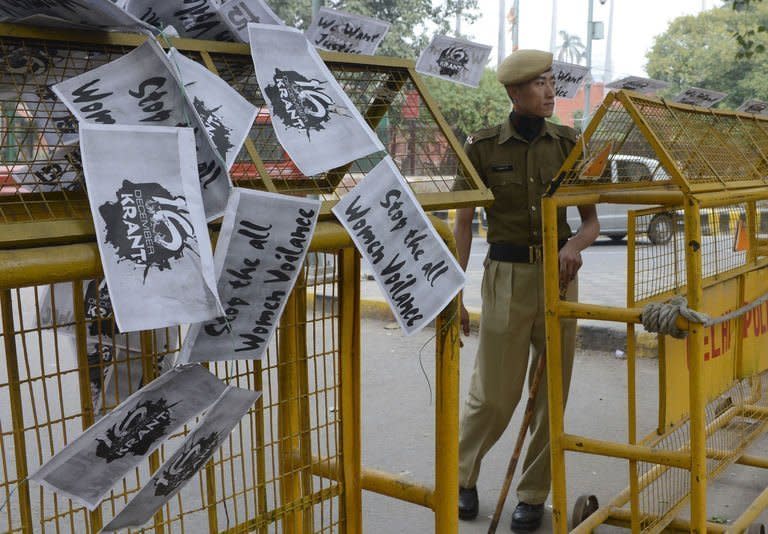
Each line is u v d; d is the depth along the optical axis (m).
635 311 2.71
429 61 2.68
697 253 2.56
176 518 1.94
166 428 1.62
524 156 3.46
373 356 6.68
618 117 2.82
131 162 1.47
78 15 1.62
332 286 2.30
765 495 3.49
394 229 1.84
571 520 3.71
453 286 1.92
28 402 4.88
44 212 1.75
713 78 30.59
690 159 2.91
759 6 28.34
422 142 2.31
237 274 1.65
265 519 2.15
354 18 2.27
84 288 1.91
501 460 4.49
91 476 1.57
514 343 3.53
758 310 3.65
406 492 2.39
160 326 1.43
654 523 2.99
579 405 5.43
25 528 1.67
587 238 3.42
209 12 1.95
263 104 2.13
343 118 1.86
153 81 1.59
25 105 1.76
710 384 3.18
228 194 1.59
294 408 2.34
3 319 1.62
